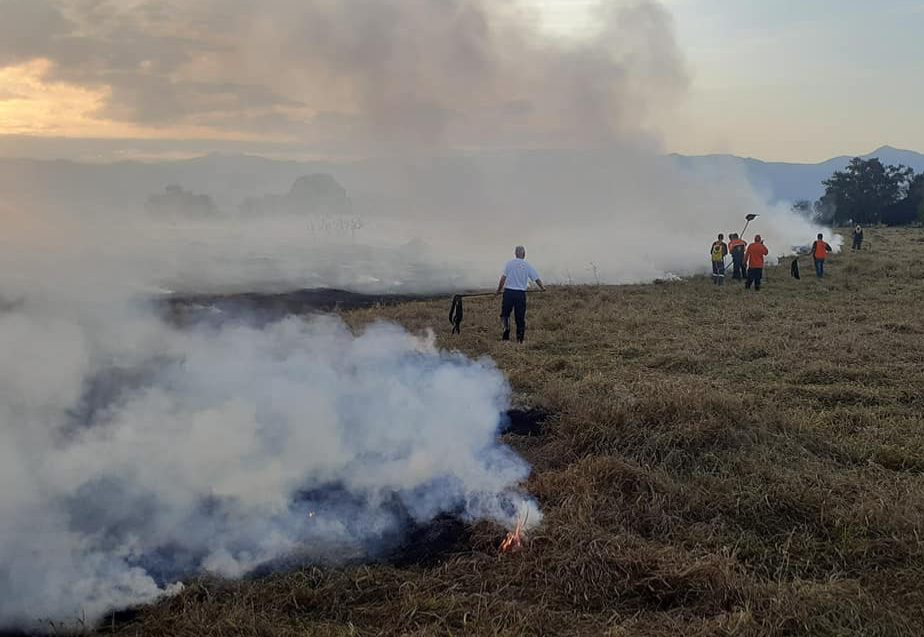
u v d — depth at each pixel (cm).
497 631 361
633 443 618
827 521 489
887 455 616
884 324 1288
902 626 366
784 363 971
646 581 407
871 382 880
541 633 366
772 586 402
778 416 684
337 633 366
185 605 395
